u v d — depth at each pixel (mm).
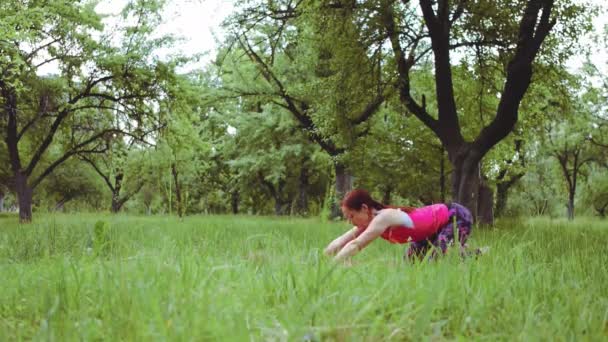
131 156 38844
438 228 5316
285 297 2957
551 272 3762
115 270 3223
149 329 2131
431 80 25156
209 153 44938
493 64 18328
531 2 14891
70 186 47156
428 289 2834
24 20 16766
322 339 2244
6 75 21156
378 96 17625
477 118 21125
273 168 35188
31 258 6191
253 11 16328
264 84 27359
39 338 2174
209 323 2205
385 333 2293
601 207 48500
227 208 56156
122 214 24469
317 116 19812
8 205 63719
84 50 23516
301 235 8688
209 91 28016
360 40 16266
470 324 2469
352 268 3541
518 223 17531
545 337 2182
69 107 23719
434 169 28266
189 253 4379
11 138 24141
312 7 16234
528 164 32812
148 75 24125
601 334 2275
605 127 39156
